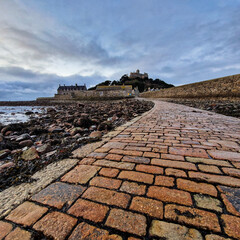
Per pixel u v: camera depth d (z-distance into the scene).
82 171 1.55
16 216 1.01
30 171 1.72
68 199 1.14
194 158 1.78
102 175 1.45
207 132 3.01
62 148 2.47
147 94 37.19
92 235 0.84
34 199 1.16
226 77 11.99
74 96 50.72
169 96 22.31
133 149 2.13
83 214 0.99
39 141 3.55
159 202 1.07
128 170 1.53
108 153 2.00
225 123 3.95
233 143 2.29
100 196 1.15
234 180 1.31
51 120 7.62
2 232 0.89
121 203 1.08
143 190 1.21
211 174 1.41
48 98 57.59
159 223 0.90
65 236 0.84
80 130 4.18
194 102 12.73
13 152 2.71
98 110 10.49
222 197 1.10
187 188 1.22
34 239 0.84
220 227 0.86
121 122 5.11
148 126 3.68
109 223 0.92
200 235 0.82
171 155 1.88
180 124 3.86
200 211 0.98
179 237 0.81
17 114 13.78
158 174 1.44
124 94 47.34
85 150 2.16
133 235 0.83
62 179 1.42
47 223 0.94
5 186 1.44
